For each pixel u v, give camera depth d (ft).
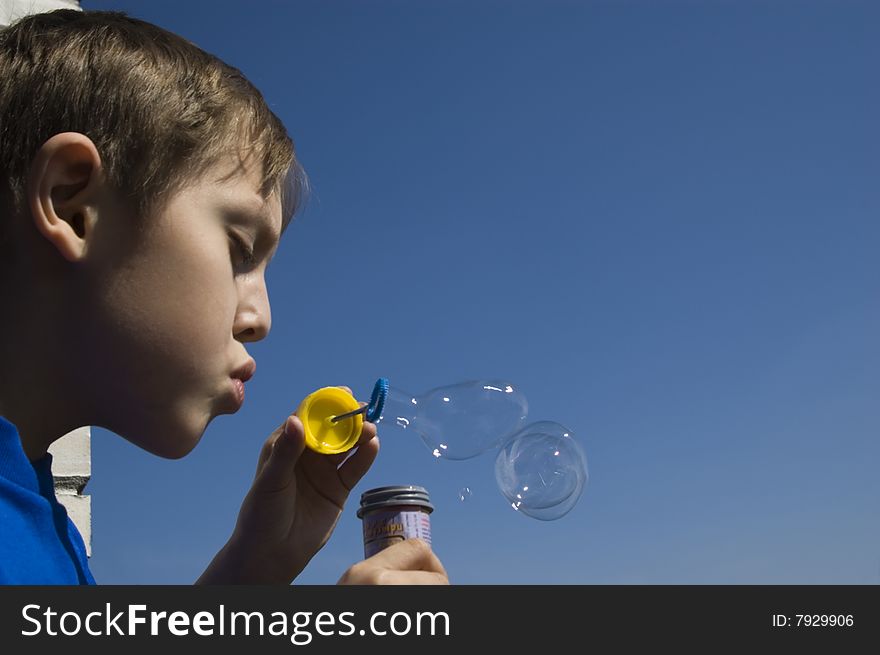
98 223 3.72
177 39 4.50
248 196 4.11
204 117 4.08
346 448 5.08
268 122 4.48
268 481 5.08
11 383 3.75
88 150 3.67
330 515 5.44
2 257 3.76
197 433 3.93
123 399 3.83
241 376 4.15
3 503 3.59
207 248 3.88
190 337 3.80
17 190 3.79
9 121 3.92
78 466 7.55
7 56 4.14
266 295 4.31
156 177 3.82
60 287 3.71
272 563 5.19
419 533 4.36
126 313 3.71
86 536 7.43
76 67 4.02
